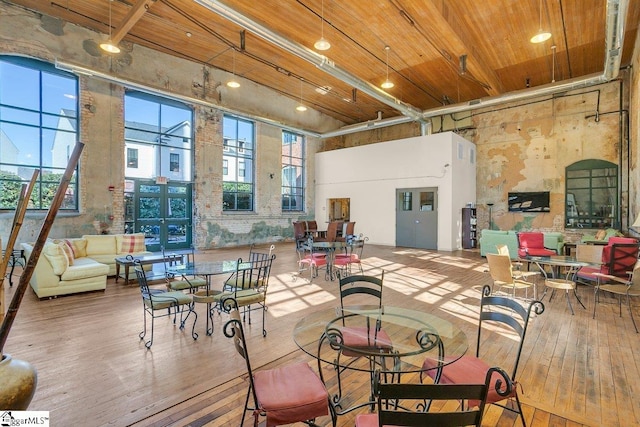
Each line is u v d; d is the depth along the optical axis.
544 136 10.45
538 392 2.41
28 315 4.03
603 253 4.89
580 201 9.85
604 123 9.48
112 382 2.50
